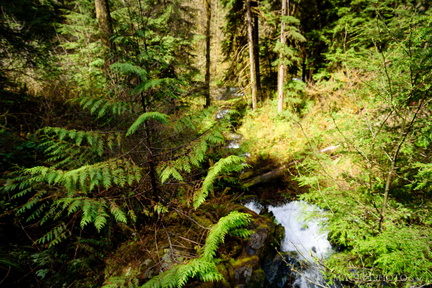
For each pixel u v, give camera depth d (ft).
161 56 9.07
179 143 10.99
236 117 38.86
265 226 13.57
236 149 12.34
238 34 40.19
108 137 8.27
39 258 7.94
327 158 11.01
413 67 7.05
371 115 10.09
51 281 7.82
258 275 10.57
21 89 18.26
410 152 8.44
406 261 5.08
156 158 9.91
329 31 31.22
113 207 7.34
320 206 10.51
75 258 8.73
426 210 7.80
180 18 34.60
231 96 49.49
